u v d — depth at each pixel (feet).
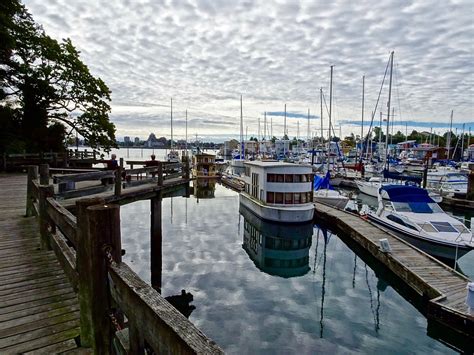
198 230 57.06
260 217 60.13
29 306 11.73
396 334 25.22
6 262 15.89
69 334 10.01
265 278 36.60
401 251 38.50
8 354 9.01
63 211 12.94
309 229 58.08
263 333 25.11
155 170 46.88
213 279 35.81
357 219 56.18
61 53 72.33
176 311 4.46
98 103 79.66
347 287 34.58
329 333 25.23
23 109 71.51
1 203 31.24
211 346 3.45
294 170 59.21
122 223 59.98
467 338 22.98
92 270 6.89
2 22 59.72
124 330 6.61
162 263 40.37
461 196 78.23
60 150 79.71
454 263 39.68
